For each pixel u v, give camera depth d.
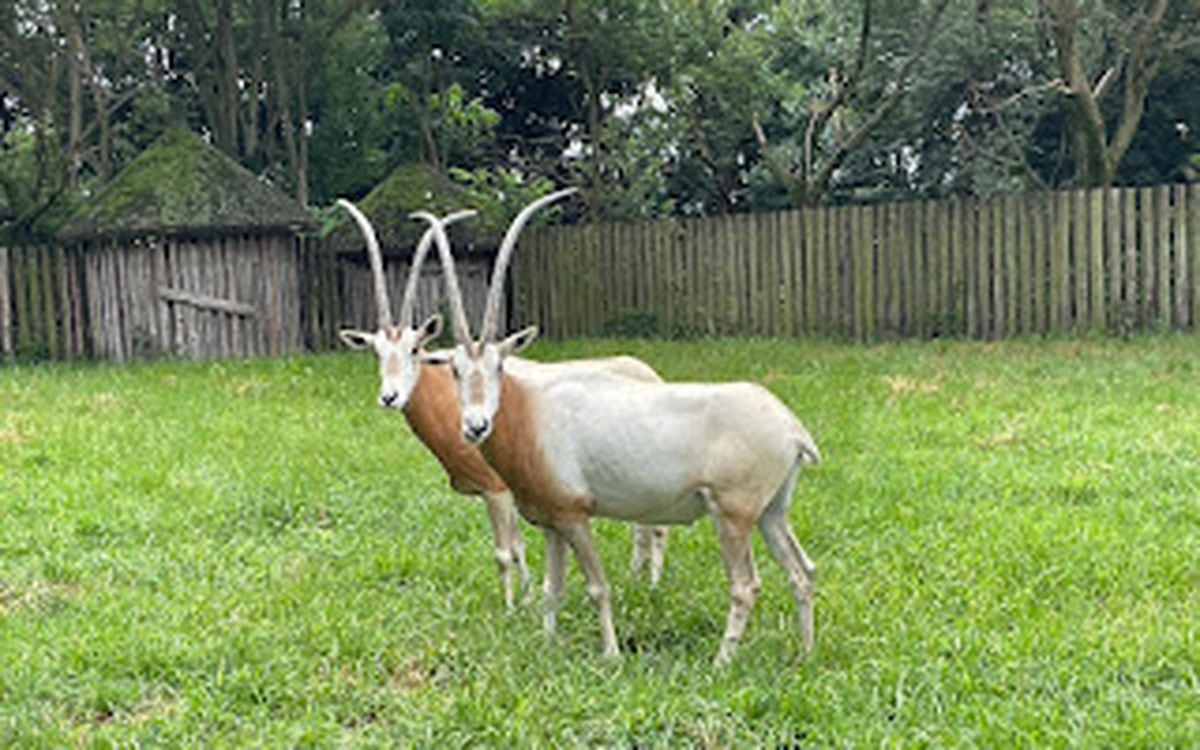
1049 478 8.24
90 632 5.49
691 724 4.40
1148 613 5.43
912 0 18.83
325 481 8.70
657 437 5.05
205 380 14.36
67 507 7.95
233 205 17.83
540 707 4.54
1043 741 4.20
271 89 24.66
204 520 7.71
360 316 19.62
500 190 24.33
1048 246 16.77
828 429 10.25
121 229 17.27
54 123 21.52
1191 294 16.14
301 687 4.87
